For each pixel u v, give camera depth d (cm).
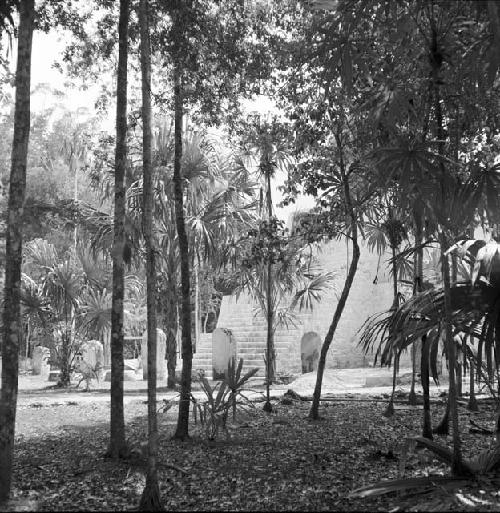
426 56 642
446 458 555
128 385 1944
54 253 2048
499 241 607
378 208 1083
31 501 543
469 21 582
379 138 823
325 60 635
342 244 2258
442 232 565
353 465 660
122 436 739
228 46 880
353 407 1205
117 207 750
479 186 548
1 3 666
